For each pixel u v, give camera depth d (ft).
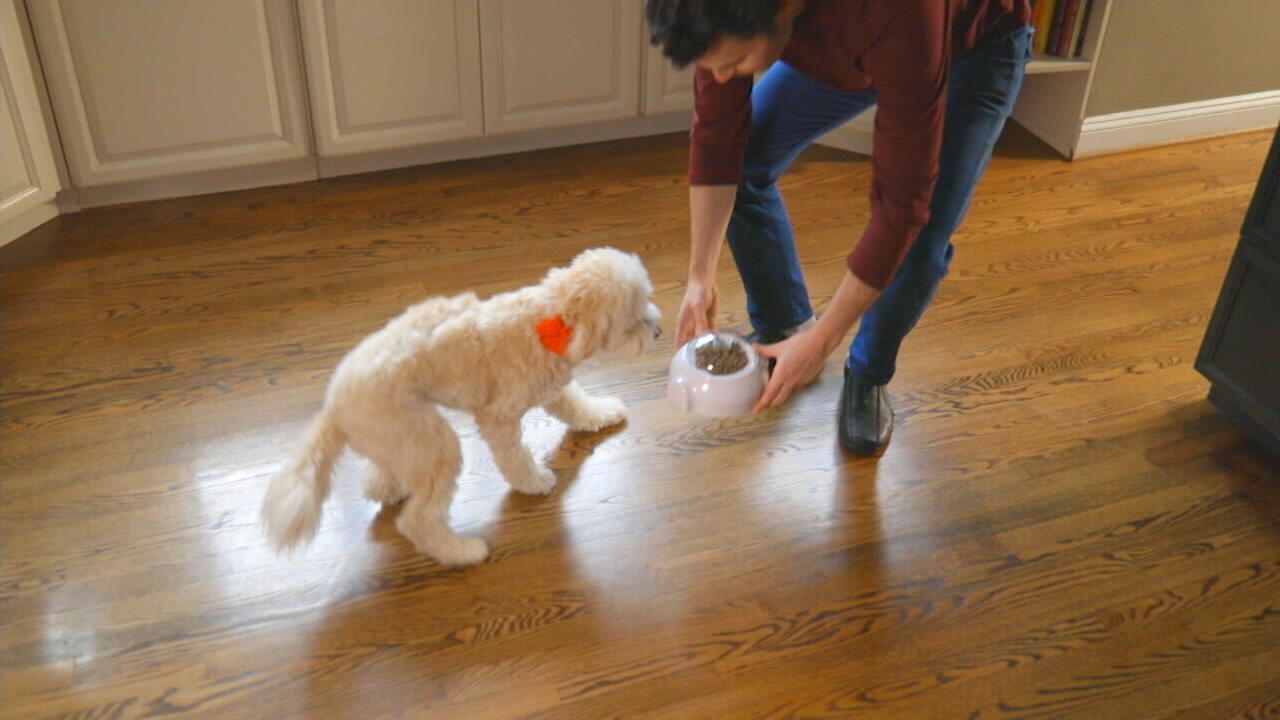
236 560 5.59
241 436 6.45
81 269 8.14
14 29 7.91
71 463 6.20
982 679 5.00
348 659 5.08
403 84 9.32
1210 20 10.06
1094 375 7.16
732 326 7.58
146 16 8.27
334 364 7.12
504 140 10.20
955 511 6.02
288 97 9.06
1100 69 9.93
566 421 6.48
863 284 4.68
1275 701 4.88
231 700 4.86
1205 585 5.52
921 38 4.09
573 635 5.22
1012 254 8.61
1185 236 8.91
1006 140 10.69
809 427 6.66
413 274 8.20
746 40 3.86
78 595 5.36
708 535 5.83
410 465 5.26
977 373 7.17
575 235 8.82
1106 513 6.00
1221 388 6.53
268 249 8.49
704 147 5.60
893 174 4.48
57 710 4.79
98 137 8.63
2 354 7.13
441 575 5.55
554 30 9.57
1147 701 4.89
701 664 5.08
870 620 5.32
